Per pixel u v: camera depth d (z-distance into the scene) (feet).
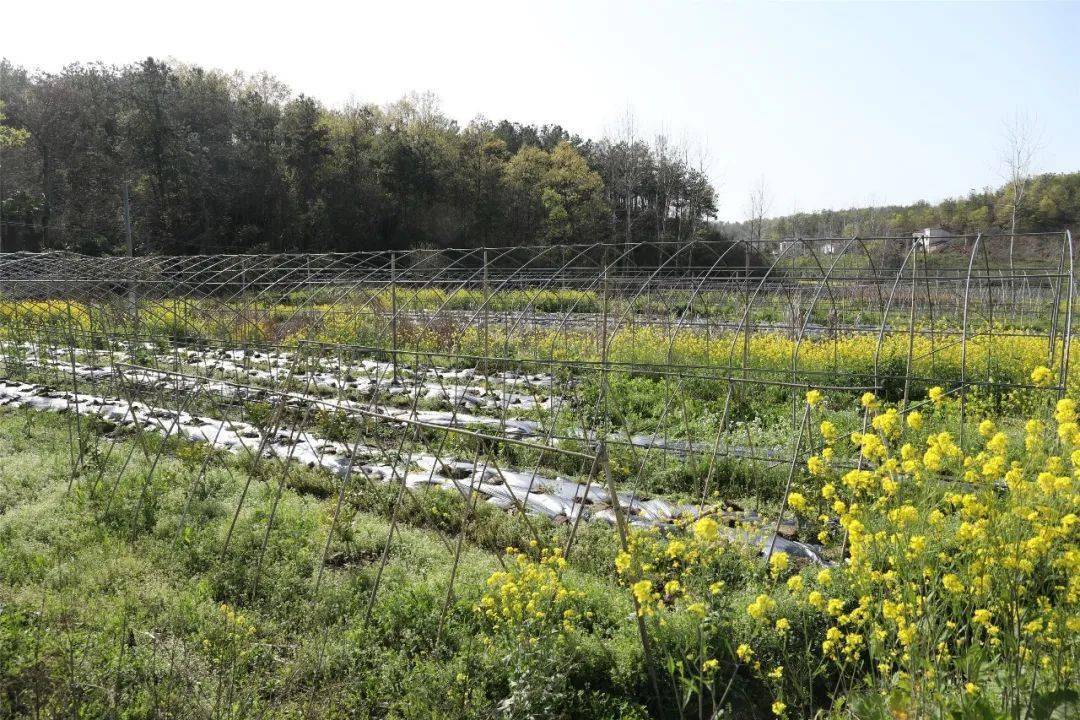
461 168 199.52
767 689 15.81
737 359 46.91
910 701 11.78
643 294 89.40
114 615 17.87
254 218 171.12
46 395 47.01
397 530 23.75
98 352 63.00
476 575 19.77
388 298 82.84
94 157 163.94
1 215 152.76
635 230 217.36
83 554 21.59
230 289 89.76
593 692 15.26
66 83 172.96
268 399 41.81
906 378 26.63
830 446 26.25
